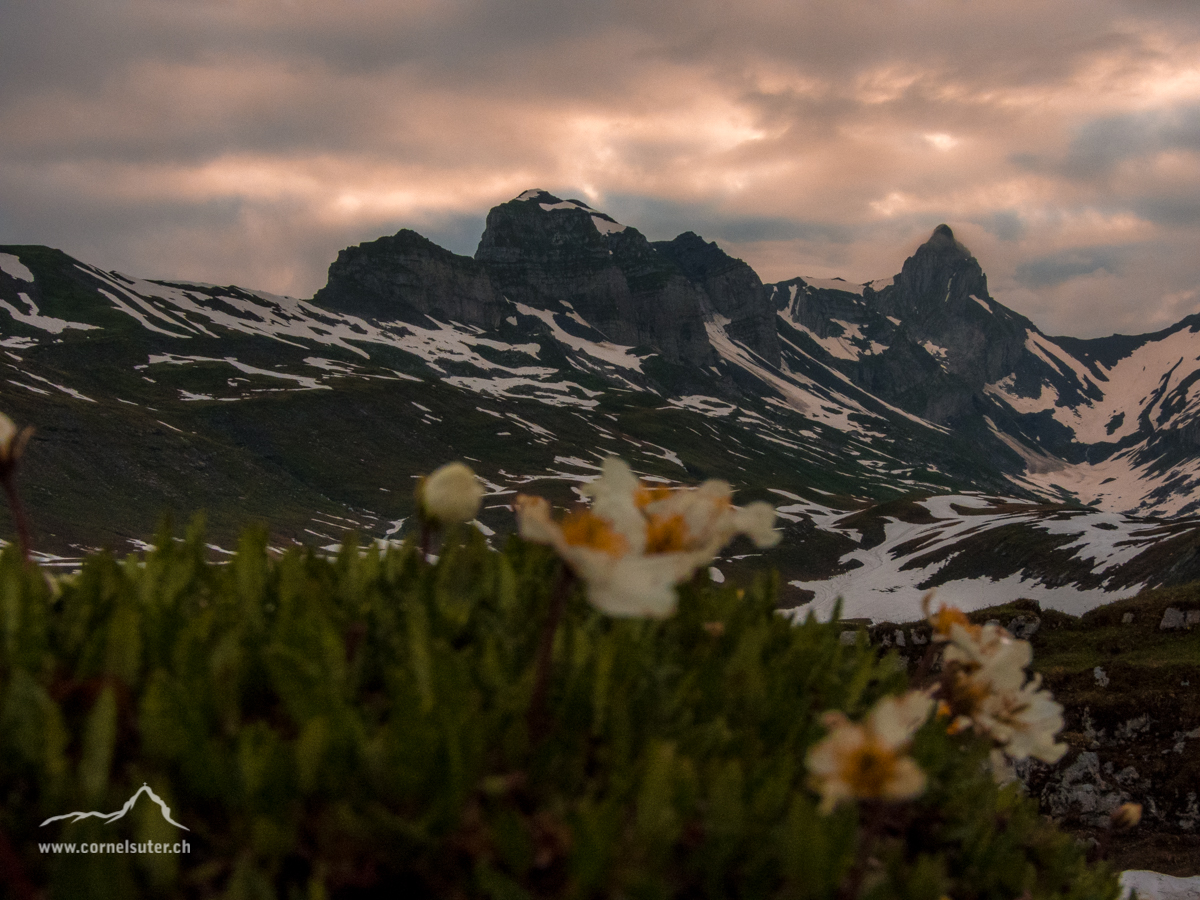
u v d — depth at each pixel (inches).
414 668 85.6
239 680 88.7
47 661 83.9
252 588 106.3
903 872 87.5
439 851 72.8
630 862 71.7
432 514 102.6
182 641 83.5
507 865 73.5
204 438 7372.1
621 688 86.2
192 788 74.7
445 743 74.1
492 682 90.9
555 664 98.4
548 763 82.9
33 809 72.4
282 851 69.5
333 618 99.3
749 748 91.0
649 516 91.2
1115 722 1622.8
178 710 75.4
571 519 78.6
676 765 79.4
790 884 75.4
